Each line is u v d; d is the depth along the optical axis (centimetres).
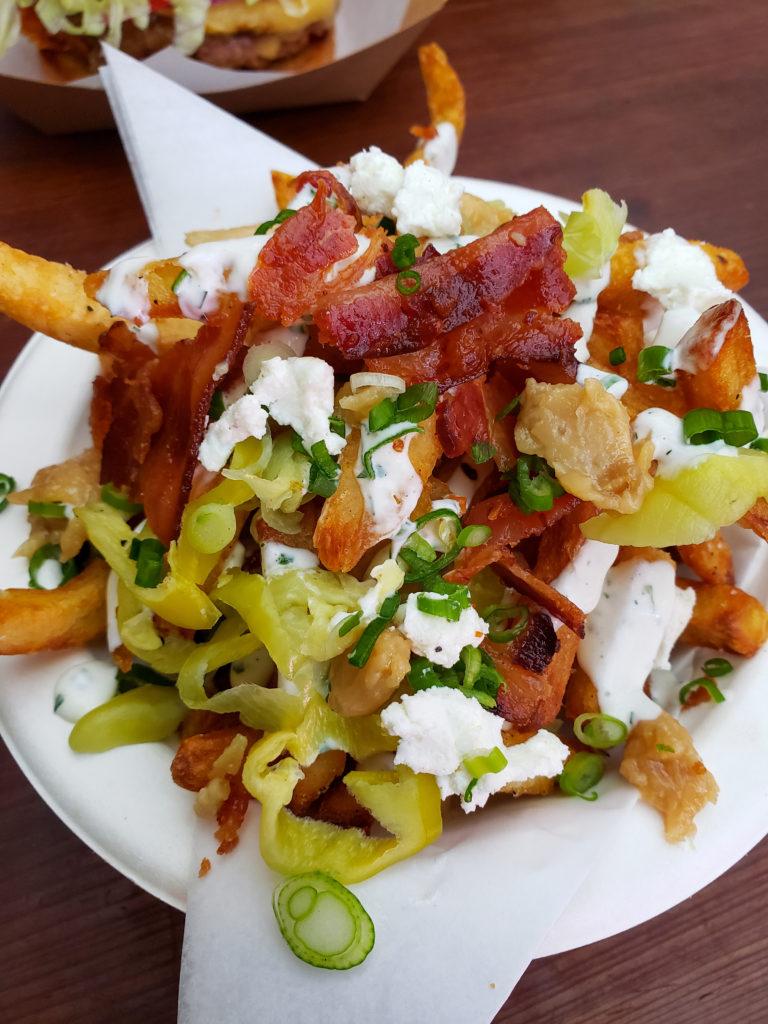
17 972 23
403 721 18
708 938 23
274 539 20
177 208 30
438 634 19
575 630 20
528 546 23
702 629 23
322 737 20
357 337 19
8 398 26
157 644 22
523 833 19
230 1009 18
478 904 18
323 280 19
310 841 19
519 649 20
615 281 24
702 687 22
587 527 20
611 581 23
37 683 22
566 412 19
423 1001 17
